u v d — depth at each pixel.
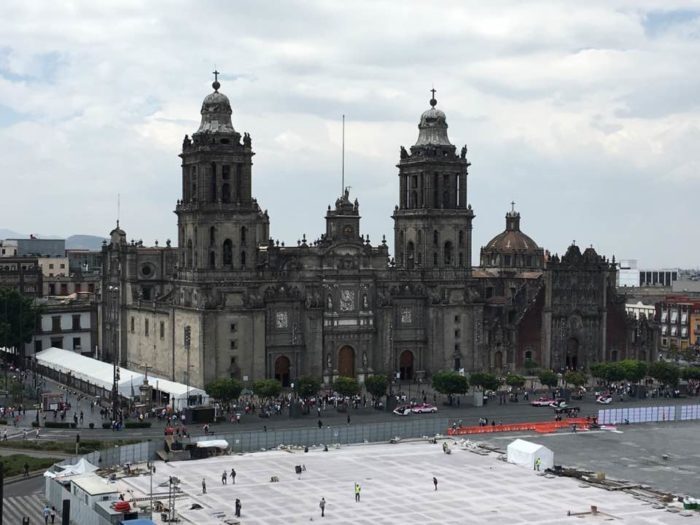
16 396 192.88
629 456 151.38
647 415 182.25
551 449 156.25
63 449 147.62
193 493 125.62
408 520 114.25
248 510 117.94
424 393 196.38
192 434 161.62
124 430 164.50
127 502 107.50
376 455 150.88
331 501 122.56
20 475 131.88
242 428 168.75
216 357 199.25
